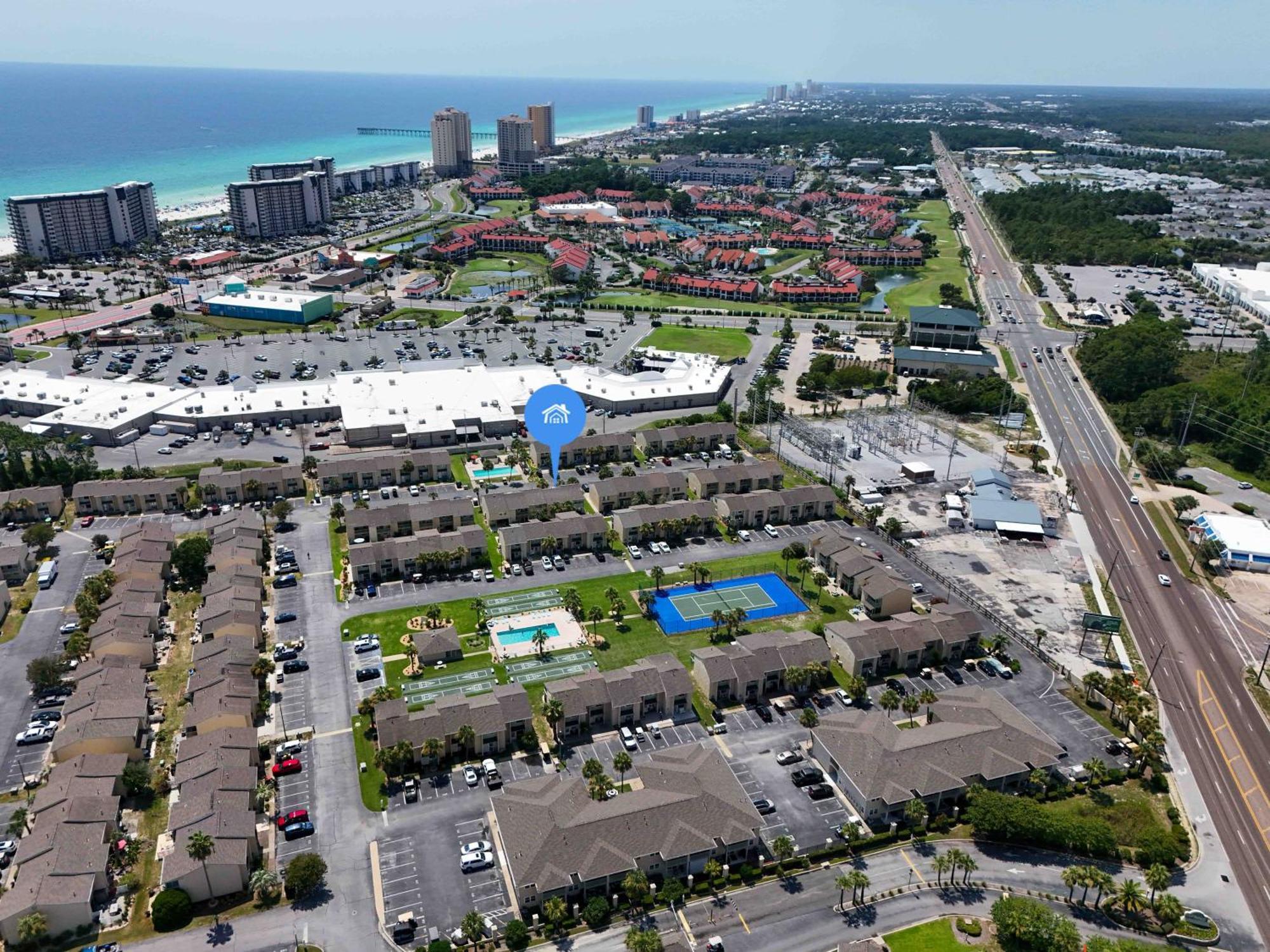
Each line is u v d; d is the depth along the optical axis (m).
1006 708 144.75
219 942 105.88
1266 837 127.00
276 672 156.88
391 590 184.88
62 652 161.00
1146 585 195.88
